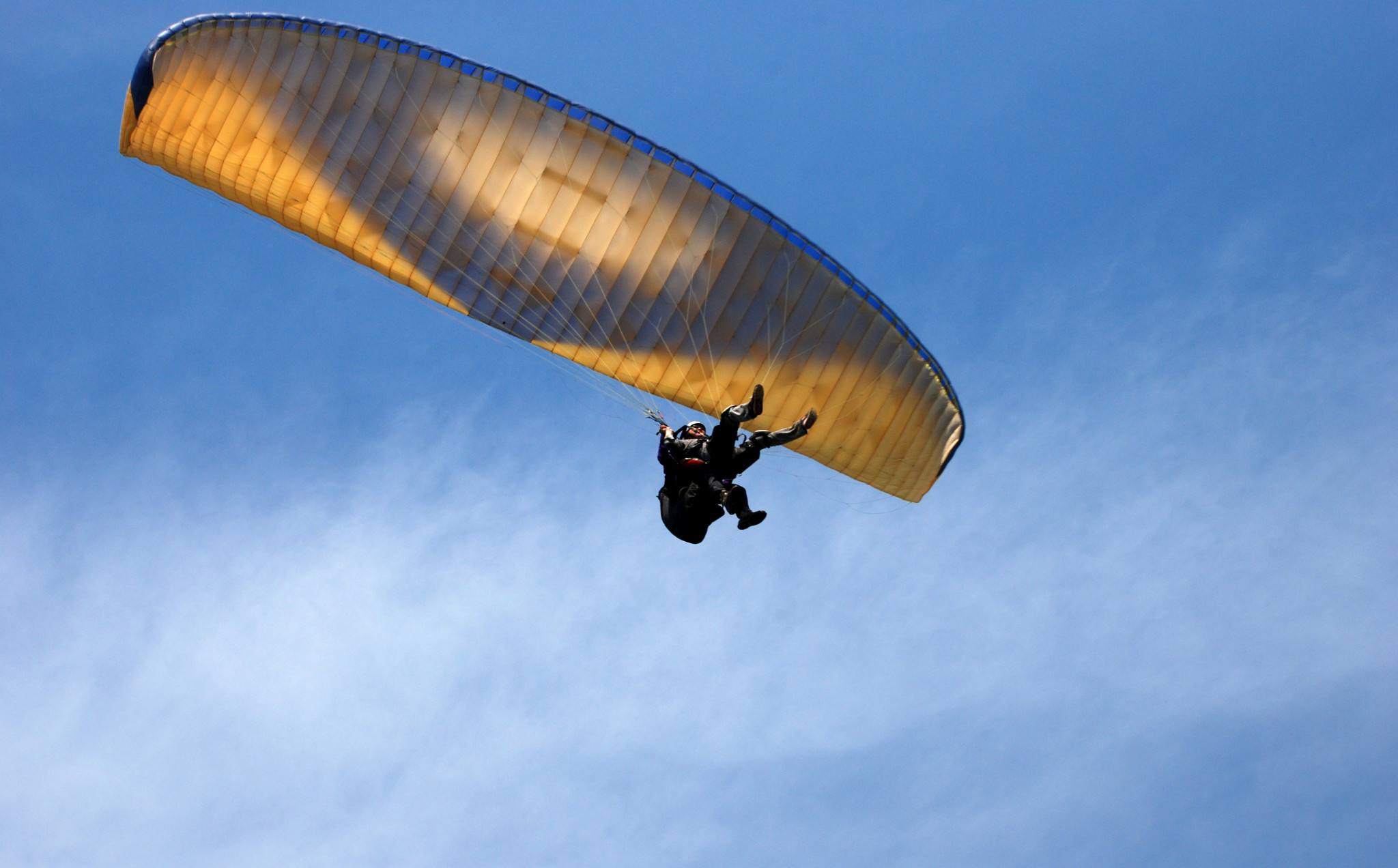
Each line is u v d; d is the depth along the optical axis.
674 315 28.75
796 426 25.14
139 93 27.31
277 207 28.89
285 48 27.41
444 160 27.91
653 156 27.91
